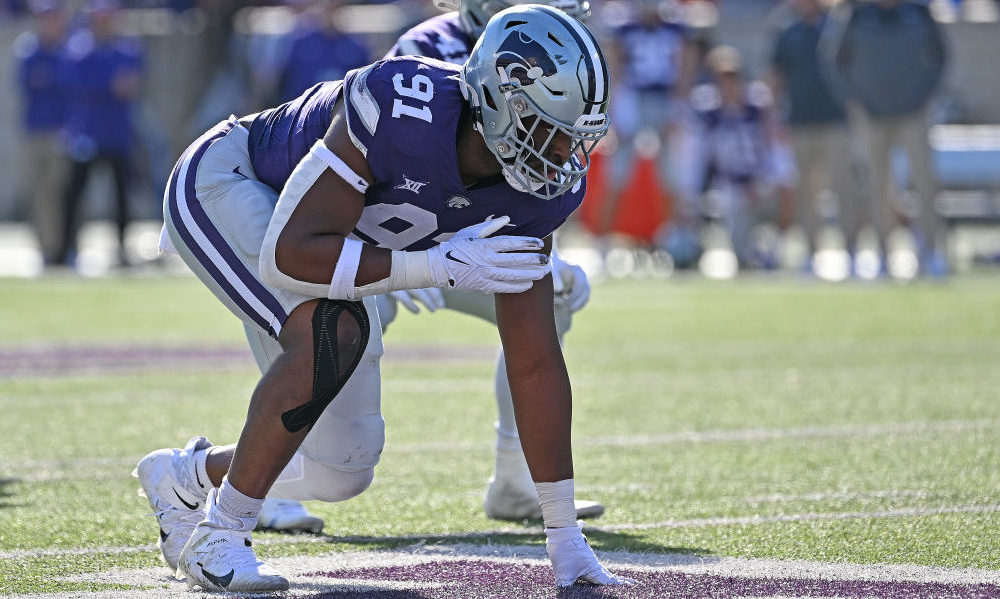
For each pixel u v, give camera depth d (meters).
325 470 12.20
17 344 29.61
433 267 10.97
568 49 10.71
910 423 19.83
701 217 50.53
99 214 67.50
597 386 23.91
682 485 15.82
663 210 47.78
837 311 36.12
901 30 42.12
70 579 11.78
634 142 46.81
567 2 14.33
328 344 11.09
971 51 63.03
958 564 11.98
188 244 11.93
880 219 44.53
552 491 11.58
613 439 18.89
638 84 45.94
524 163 10.91
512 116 10.73
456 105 10.96
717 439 18.78
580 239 57.19
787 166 46.97
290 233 10.88
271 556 12.73
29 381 24.31
